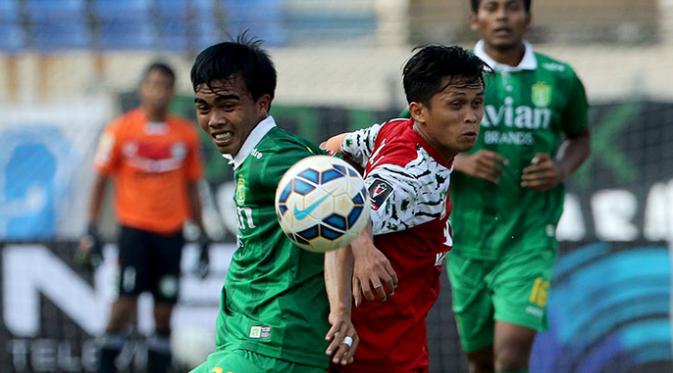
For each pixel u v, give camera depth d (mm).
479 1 22750
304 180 13742
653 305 32031
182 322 33844
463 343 23641
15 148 38219
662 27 41531
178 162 33344
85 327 34312
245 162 15414
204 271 33438
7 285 34625
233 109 15281
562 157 23672
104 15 42312
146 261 33000
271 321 15523
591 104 36156
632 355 31938
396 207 15406
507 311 22234
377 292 14633
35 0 42656
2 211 37656
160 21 41906
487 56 22938
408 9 43031
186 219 33750
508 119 22625
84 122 38438
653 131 35688
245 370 15445
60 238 35250
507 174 22578
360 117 36281
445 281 33219
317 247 13805
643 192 35031
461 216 22828
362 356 16609
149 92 33031
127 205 33062
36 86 41469
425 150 15820
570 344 31984
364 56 43031
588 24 42656
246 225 15680
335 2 43188
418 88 15727
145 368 34219
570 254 32344
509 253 22562
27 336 34500
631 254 32250
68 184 37844
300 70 42875
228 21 41875
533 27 41469
